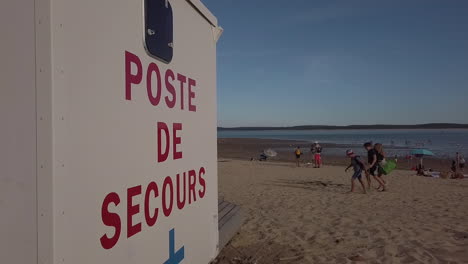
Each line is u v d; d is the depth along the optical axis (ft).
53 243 4.36
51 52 4.36
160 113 7.29
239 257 14.53
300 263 13.93
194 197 9.19
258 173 52.54
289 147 191.93
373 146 35.63
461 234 17.97
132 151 6.20
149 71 6.84
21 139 4.44
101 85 5.35
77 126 4.82
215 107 11.03
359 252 15.21
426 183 42.11
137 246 6.34
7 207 4.48
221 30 11.26
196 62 9.39
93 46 5.18
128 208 6.06
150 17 6.84
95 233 5.18
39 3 4.38
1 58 4.50
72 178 4.71
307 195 31.50
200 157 9.65
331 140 312.91
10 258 4.50
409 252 15.10
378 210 24.66
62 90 4.54
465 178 55.06
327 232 18.53
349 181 42.70
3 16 4.50
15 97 4.46
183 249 8.44
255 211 24.16
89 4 5.09
